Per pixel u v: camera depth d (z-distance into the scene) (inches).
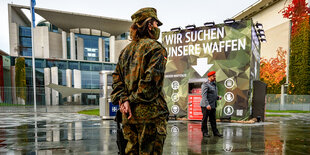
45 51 1398.9
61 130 197.9
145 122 39.6
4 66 1176.2
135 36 45.4
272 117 373.4
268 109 681.0
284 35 909.2
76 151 119.3
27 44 1381.6
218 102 284.4
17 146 131.5
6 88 679.7
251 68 274.1
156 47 39.6
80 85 1310.3
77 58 1489.9
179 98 315.3
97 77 1385.3
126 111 39.8
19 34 1359.5
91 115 393.4
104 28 1686.8
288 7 906.7
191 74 307.9
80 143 140.4
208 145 135.1
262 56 1043.9
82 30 1743.4
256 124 252.8
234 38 278.1
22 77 1139.3
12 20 1336.1
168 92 325.1
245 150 122.3
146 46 40.2
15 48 1307.8
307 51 784.3
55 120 293.6
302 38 807.7
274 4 1017.5
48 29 1481.3
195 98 290.5
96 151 119.3
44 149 124.0
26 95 724.0
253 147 130.0
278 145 136.8
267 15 1073.5
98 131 191.8
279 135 175.3
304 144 140.1
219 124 250.2
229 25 282.0
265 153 115.9
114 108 309.9
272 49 977.5
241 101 269.9
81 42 1525.6
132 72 40.8
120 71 45.4
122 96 41.3
